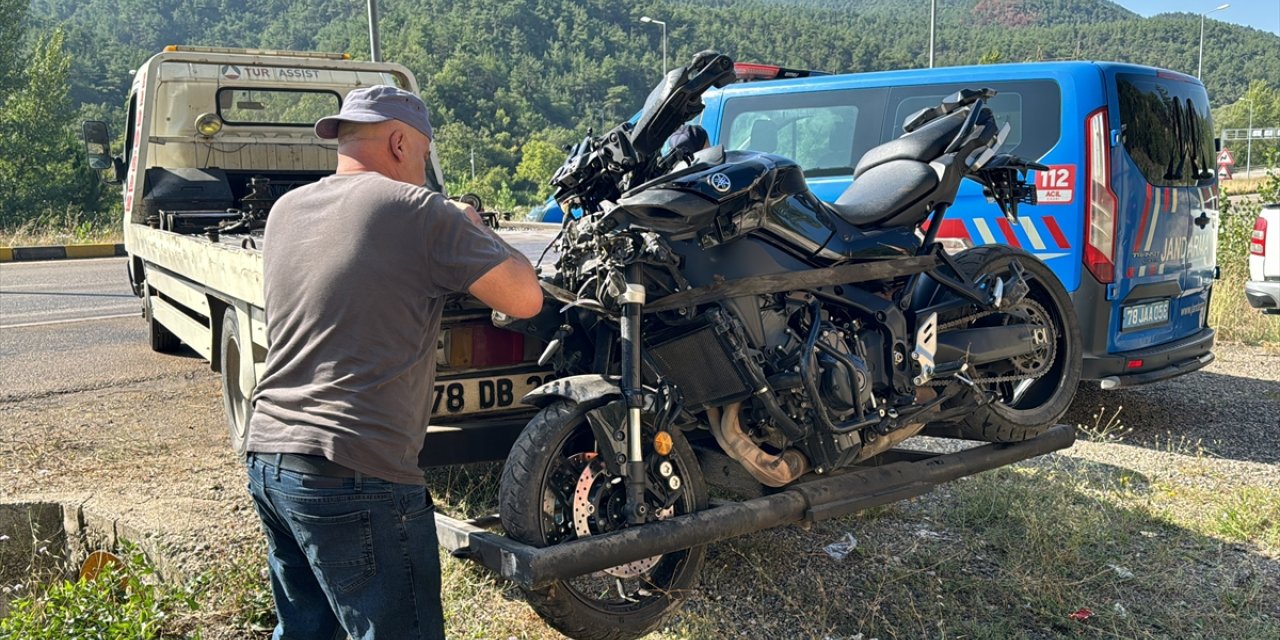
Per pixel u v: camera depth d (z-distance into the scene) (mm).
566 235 3727
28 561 4898
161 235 7027
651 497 3641
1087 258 6461
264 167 8992
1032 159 6605
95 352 8984
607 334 3785
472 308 4176
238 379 5590
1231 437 6641
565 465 3564
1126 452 6293
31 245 20344
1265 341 9953
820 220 4020
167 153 8617
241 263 4820
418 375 2912
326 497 2781
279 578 3199
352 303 2820
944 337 4395
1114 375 6543
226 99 8742
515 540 3402
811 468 3941
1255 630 3980
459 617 3961
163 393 7418
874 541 4754
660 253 3547
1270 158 13008
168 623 3941
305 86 8945
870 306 4098
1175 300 7164
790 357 3768
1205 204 7508
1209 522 5070
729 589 4258
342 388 2809
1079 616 4062
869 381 3904
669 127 3674
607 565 3316
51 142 37438
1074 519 4930
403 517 2852
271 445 2846
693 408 3762
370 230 2846
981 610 4125
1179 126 7188
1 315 11188
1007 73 6816
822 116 7582
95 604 3818
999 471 5680
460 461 4168
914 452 4559
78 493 5105
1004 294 4414
